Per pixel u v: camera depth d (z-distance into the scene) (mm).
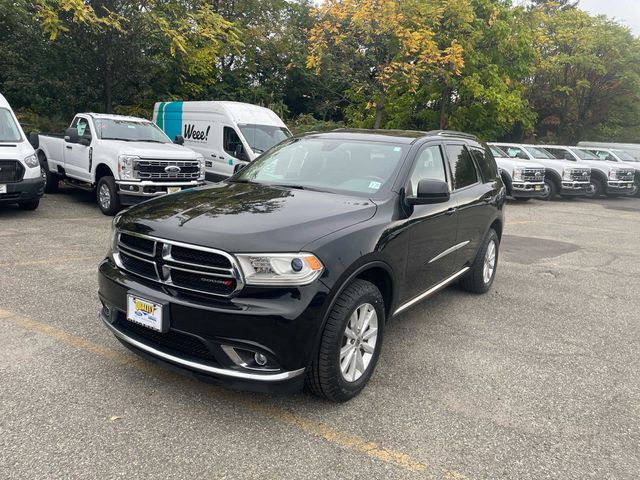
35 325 4402
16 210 9836
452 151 5207
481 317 5340
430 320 5176
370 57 15180
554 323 5285
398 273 3855
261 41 26000
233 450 2865
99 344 4094
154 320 3117
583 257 8680
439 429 3182
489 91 18672
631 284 7035
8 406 3170
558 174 17562
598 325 5297
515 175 16000
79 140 10555
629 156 22578
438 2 17062
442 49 17484
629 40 26328
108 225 8867
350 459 2842
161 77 21688
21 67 18203
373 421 3232
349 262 3207
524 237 10438
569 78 27891
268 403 3373
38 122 18406
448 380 3855
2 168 8625
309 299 2996
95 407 3213
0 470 2602
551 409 3504
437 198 4035
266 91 27844
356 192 4059
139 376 3621
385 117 21828
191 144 13719
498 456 2939
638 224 13250
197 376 3080
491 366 4145
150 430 3006
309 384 3270
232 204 3607
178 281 3152
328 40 15305
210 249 2998
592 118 29625
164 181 9781
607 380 4004
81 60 16500
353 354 3424
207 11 16906
